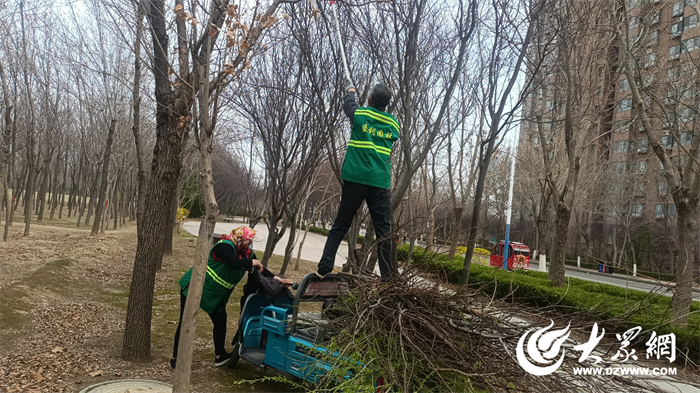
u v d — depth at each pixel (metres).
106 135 20.53
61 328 6.08
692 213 7.88
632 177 26.98
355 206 3.94
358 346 3.12
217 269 4.96
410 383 2.97
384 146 3.96
